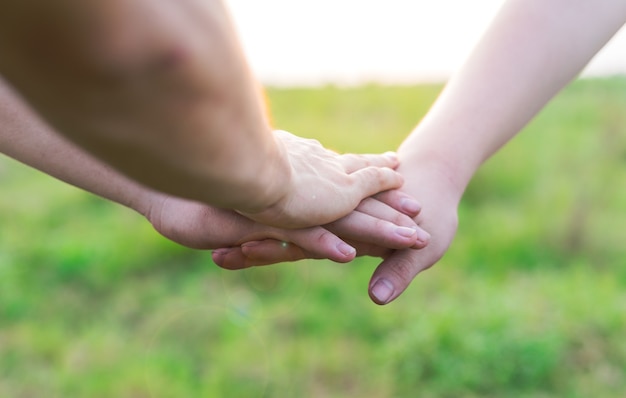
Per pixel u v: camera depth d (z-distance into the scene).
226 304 3.75
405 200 1.36
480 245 4.11
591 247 4.10
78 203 4.94
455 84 1.51
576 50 1.42
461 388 2.99
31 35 0.43
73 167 1.33
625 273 3.86
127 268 4.13
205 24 0.52
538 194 4.61
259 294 3.86
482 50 1.48
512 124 1.46
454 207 1.45
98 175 1.35
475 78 1.47
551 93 1.45
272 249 1.29
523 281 3.77
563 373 3.04
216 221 1.29
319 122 5.75
